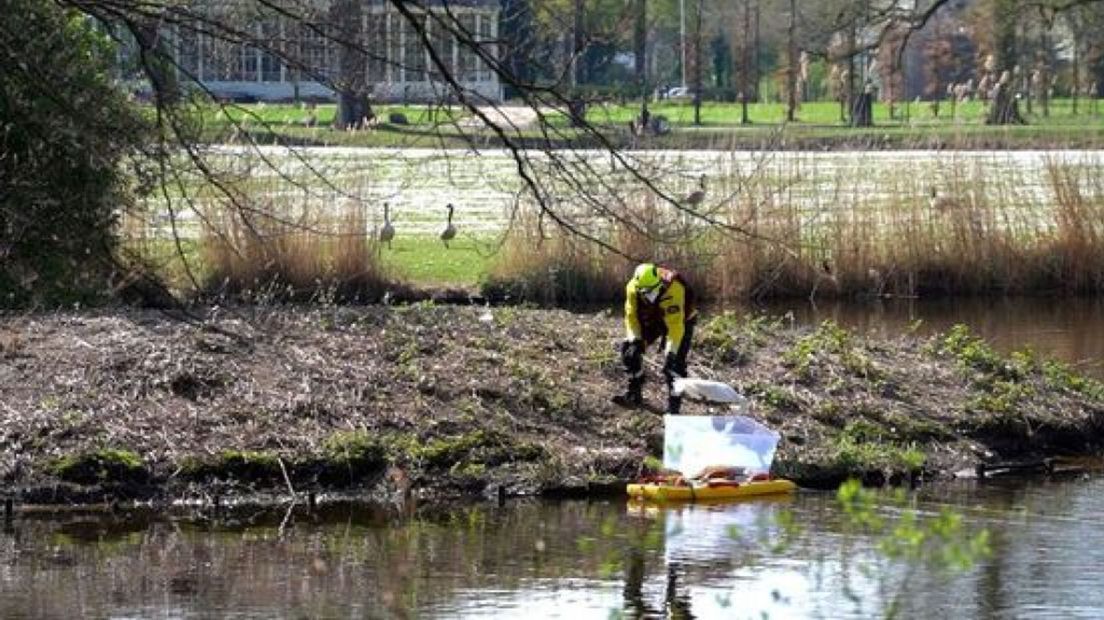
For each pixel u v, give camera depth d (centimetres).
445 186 7756
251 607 2409
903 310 5531
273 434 3161
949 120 11469
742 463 3130
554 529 2850
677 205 1917
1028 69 11200
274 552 2719
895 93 13338
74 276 3612
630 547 2720
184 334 3459
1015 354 3944
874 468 3238
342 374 3366
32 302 3634
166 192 2150
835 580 2512
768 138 6322
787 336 3894
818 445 3303
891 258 5775
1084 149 6981
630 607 2400
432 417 3262
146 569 2609
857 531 2803
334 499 3050
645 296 3325
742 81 10431
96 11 1803
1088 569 2570
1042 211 6347
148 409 3200
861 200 6112
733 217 5431
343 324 3634
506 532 2834
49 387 3238
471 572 2589
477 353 3538
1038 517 2912
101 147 1980
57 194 3044
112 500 3002
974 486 3191
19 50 2158
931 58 13125
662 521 2902
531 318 3881
